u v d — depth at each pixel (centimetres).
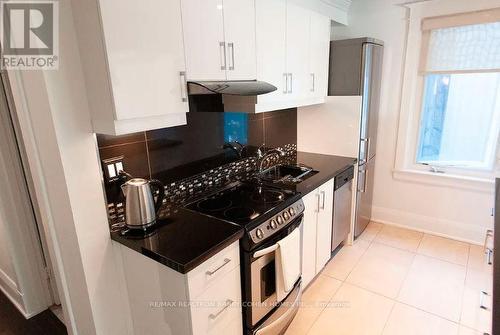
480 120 285
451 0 262
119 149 157
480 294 230
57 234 149
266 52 195
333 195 252
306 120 305
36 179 142
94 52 119
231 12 164
